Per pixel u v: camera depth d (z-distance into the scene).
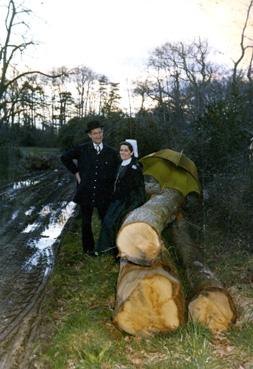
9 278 6.23
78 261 6.73
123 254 4.59
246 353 3.98
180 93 17.67
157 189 7.44
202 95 13.41
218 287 4.51
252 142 7.84
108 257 6.54
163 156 7.00
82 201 6.58
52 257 7.25
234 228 6.93
